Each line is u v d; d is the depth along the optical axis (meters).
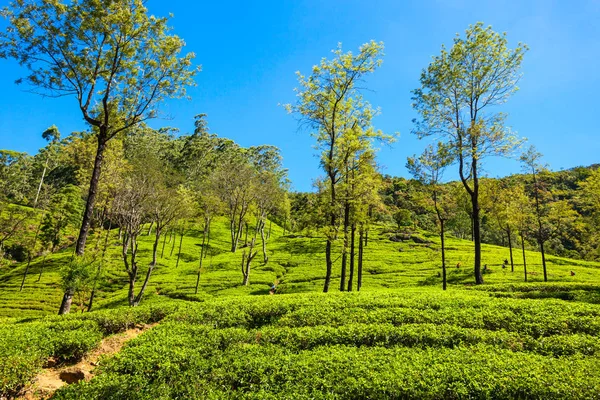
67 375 11.60
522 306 15.57
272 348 12.28
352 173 27.31
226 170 71.88
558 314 14.56
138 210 33.66
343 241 26.27
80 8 20.58
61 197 64.31
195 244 74.06
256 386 9.99
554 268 48.47
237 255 64.94
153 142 112.38
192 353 11.66
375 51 25.80
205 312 16.06
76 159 40.59
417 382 9.41
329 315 15.21
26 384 10.45
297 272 51.62
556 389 8.85
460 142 31.55
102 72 21.95
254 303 17.22
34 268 53.66
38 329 14.23
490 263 51.38
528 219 40.97
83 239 22.30
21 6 19.56
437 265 52.00
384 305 16.41
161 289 43.78
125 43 21.88
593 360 10.60
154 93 23.83
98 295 43.50
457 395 8.98
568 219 39.72
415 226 90.44
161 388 9.80
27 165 105.94
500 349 11.63
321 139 28.28
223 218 96.06
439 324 13.95
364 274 48.97
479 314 14.59
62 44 20.72
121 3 21.19
